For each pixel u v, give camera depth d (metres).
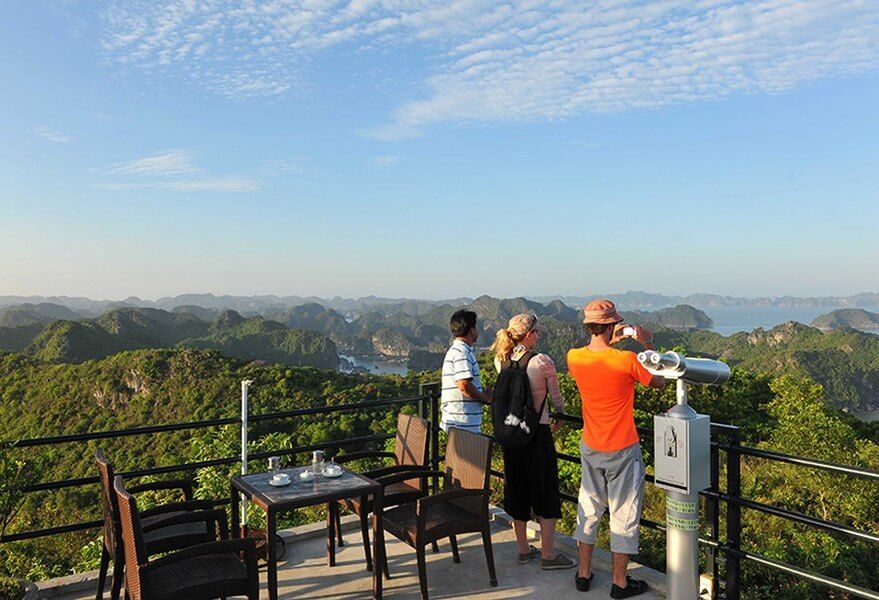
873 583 9.23
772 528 11.82
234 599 3.55
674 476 2.97
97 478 3.75
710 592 3.30
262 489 3.51
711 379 2.97
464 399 4.36
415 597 3.57
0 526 3.57
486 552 3.69
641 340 3.31
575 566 3.89
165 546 3.47
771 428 24.95
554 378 3.70
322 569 4.00
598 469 3.43
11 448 3.58
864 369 197.88
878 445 23.62
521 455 3.81
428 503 3.46
